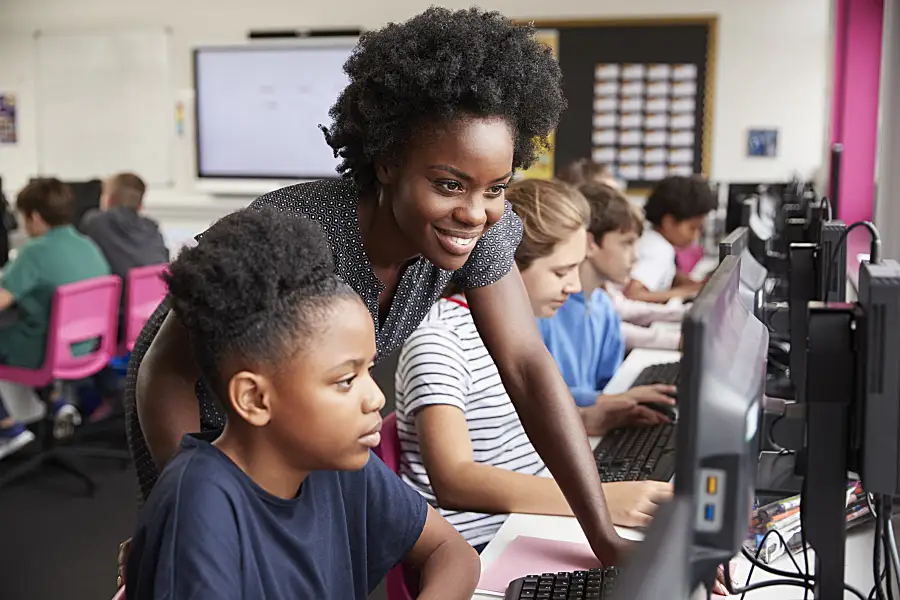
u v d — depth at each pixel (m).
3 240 6.31
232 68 7.74
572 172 3.95
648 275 3.71
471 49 1.04
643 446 1.88
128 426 1.38
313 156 7.70
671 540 0.68
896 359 0.84
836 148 2.70
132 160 8.12
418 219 1.10
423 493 1.71
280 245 0.92
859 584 1.28
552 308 1.92
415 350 1.69
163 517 0.94
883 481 0.86
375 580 1.22
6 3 8.20
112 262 4.71
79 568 3.11
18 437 4.11
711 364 0.69
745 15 6.94
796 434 0.93
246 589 0.95
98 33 8.03
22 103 8.30
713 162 7.13
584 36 7.22
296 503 1.01
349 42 7.48
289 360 0.91
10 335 3.95
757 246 2.56
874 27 3.98
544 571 1.34
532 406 1.32
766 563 1.39
